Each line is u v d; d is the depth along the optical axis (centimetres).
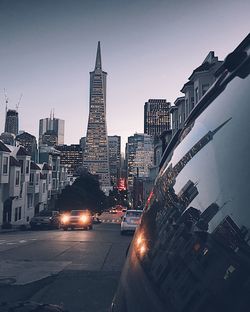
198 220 106
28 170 4547
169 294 101
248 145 99
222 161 109
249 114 106
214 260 89
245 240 83
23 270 751
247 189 91
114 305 142
